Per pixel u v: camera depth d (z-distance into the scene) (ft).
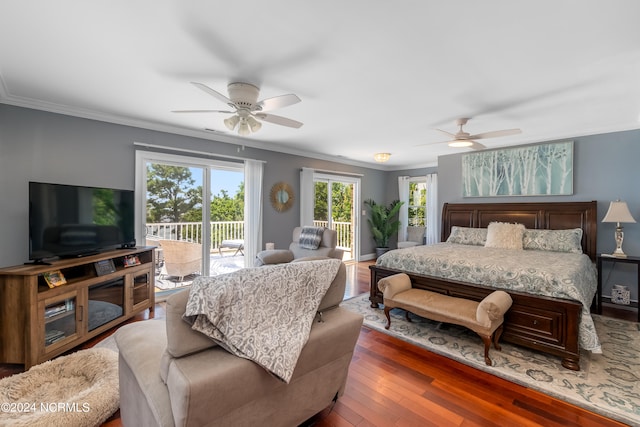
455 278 9.80
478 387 6.68
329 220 21.35
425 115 11.29
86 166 11.06
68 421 5.10
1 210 9.53
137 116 11.54
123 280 10.08
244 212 15.78
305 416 5.01
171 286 14.14
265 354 3.92
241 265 17.87
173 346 3.74
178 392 3.38
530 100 9.66
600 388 6.54
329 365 5.18
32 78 8.18
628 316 11.28
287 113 11.17
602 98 9.44
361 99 9.64
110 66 7.48
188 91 9.08
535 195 14.62
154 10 5.35
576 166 13.69
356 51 6.75
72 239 9.12
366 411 5.84
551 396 6.34
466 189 16.85
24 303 7.28
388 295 9.55
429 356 8.09
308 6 5.22
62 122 10.53
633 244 12.38
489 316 7.36
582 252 12.37
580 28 5.82
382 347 8.61
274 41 6.36
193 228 14.33
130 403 4.67
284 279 4.57
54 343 7.73
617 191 12.72
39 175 10.13
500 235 13.25
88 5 5.19
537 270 8.49
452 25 5.76
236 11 5.37
